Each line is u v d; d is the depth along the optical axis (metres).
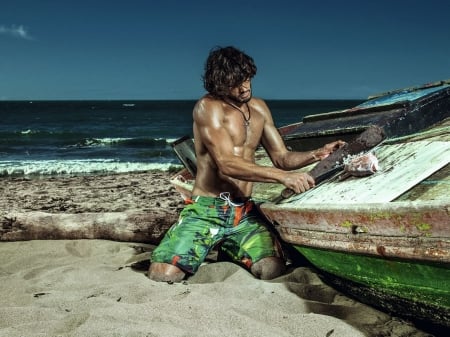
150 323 2.85
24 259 4.69
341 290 3.52
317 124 5.24
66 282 3.84
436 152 3.27
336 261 3.23
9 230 5.36
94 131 39.19
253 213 4.09
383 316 3.14
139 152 22.34
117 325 2.81
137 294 3.43
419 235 2.55
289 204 3.43
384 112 4.39
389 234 2.70
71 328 2.84
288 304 3.22
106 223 5.35
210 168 3.98
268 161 5.50
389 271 2.86
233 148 3.75
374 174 3.41
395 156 3.60
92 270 4.14
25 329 2.83
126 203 8.54
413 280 2.76
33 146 25.73
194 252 3.87
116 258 4.71
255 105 4.14
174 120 58.97
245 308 3.11
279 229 3.62
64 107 116.12
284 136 5.36
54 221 5.38
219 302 3.19
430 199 2.70
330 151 3.88
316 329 2.82
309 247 3.36
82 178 12.94
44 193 10.19
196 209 3.98
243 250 3.94
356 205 2.83
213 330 2.78
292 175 3.50
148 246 5.21
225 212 3.95
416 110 4.19
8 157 20.22
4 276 4.17
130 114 77.31
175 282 3.80
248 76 3.77
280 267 3.83
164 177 12.80
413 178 3.01
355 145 3.55
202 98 3.89
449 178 2.85
